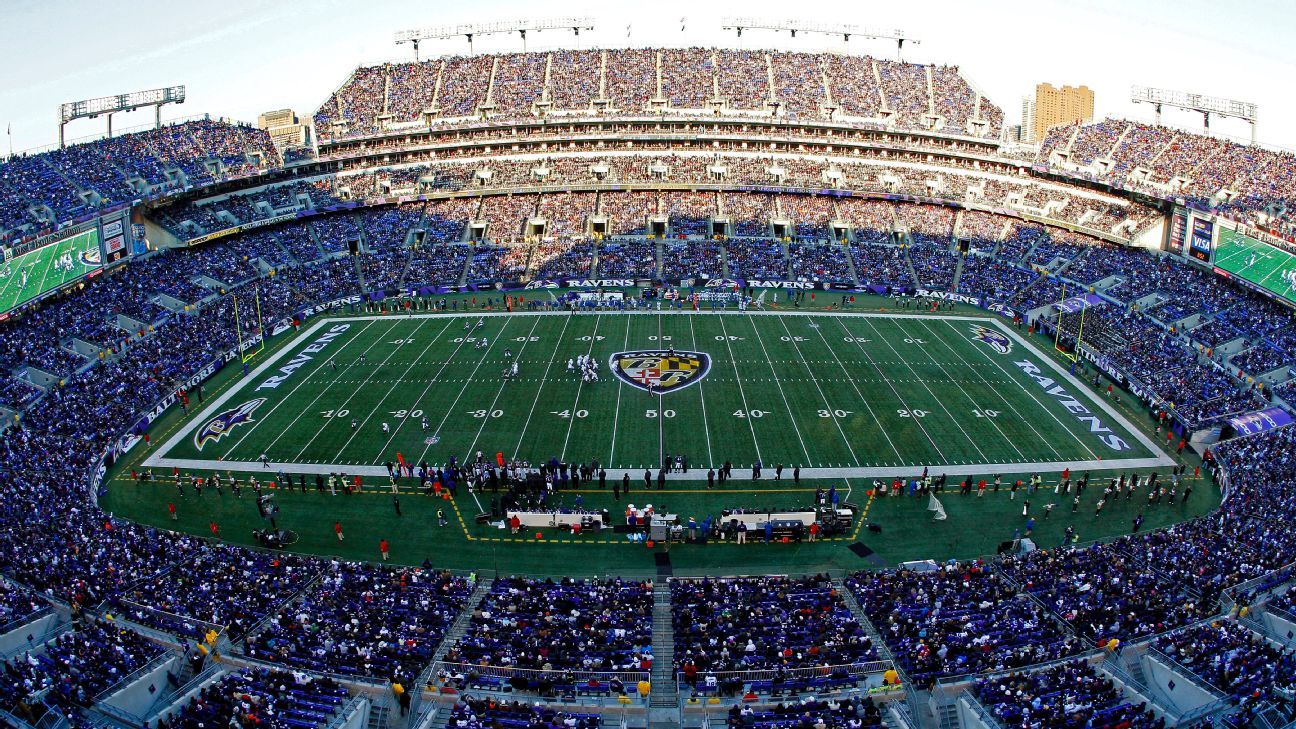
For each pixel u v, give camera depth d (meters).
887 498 38.09
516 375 53.72
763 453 42.47
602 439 44.03
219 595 28.45
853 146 93.56
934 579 30.02
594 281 76.81
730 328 64.69
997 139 90.94
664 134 93.38
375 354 58.28
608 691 23.70
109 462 41.56
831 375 54.12
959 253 80.81
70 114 75.75
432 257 79.25
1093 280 70.44
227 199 78.75
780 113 93.31
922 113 93.75
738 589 29.42
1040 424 46.72
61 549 30.69
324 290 71.69
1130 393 51.94
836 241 84.12
